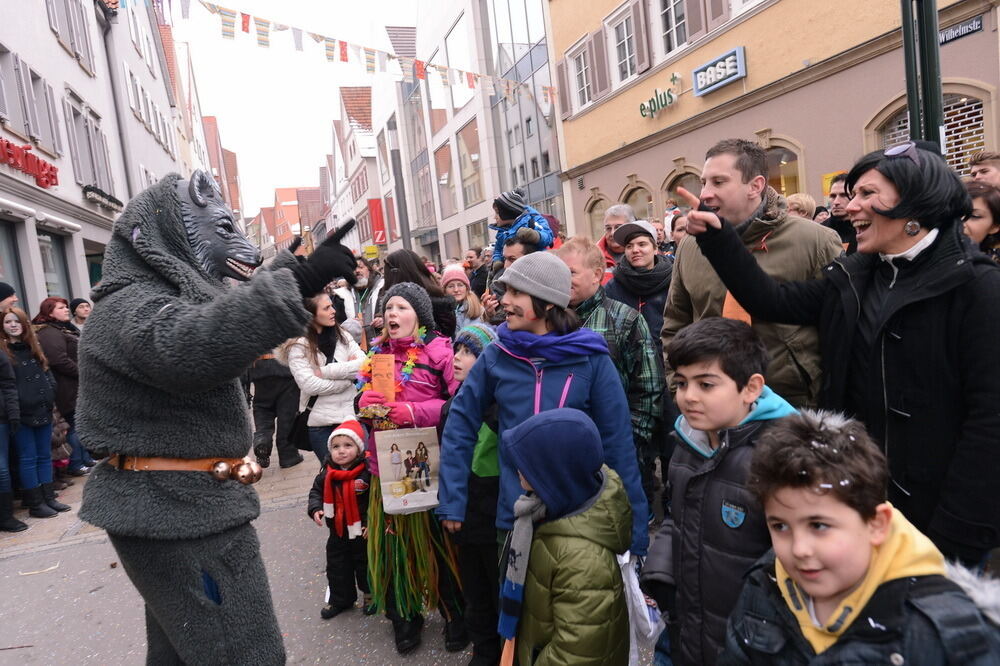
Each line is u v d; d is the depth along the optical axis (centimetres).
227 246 185
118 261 176
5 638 331
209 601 177
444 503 239
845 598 120
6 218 917
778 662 129
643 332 311
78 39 1352
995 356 157
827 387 200
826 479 115
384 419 278
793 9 893
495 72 1970
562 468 187
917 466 172
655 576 182
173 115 2966
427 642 291
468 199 2384
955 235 171
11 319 516
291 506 487
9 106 966
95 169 1413
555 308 236
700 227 208
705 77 1051
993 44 671
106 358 165
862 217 177
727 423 167
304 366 434
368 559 285
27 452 523
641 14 1176
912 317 172
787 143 936
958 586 113
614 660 184
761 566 137
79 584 388
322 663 281
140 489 172
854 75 826
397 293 298
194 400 174
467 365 281
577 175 1515
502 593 196
